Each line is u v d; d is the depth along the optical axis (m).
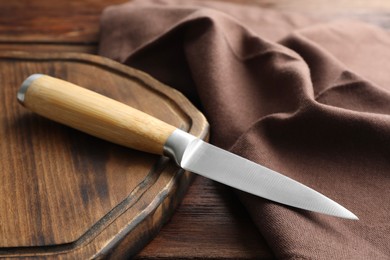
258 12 0.59
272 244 0.38
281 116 0.44
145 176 0.41
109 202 0.39
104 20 0.55
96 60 0.51
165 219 0.41
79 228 0.38
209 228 0.41
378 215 0.40
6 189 0.40
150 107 0.47
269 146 0.44
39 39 0.57
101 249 0.37
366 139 0.43
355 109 0.46
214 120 0.46
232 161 0.41
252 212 0.40
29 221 0.38
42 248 0.37
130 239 0.38
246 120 0.46
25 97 0.44
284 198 0.39
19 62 0.51
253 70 0.49
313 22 0.58
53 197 0.39
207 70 0.48
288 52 0.49
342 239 0.38
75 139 0.43
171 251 0.39
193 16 0.50
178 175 0.41
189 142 0.41
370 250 0.38
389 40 0.55
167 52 0.52
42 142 0.43
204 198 0.43
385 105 0.46
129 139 0.42
